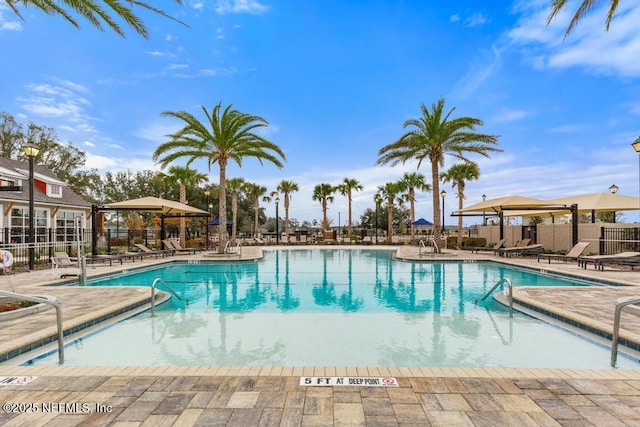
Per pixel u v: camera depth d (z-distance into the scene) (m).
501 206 17.91
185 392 3.13
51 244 13.73
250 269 15.31
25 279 10.67
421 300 8.95
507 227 23.91
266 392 3.13
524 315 7.12
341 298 9.22
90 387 3.23
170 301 8.67
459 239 26.72
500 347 5.36
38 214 20.84
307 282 11.89
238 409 2.84
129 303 7.11
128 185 45.25
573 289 8.41
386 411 2.81
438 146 19.45
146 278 12.73
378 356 5.07
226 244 19.55
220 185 19.17
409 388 3.21
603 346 5.19
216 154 19.27
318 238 40.47
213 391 3.15
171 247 20.25
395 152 20.73
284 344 5.58
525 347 5.34
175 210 19.92
